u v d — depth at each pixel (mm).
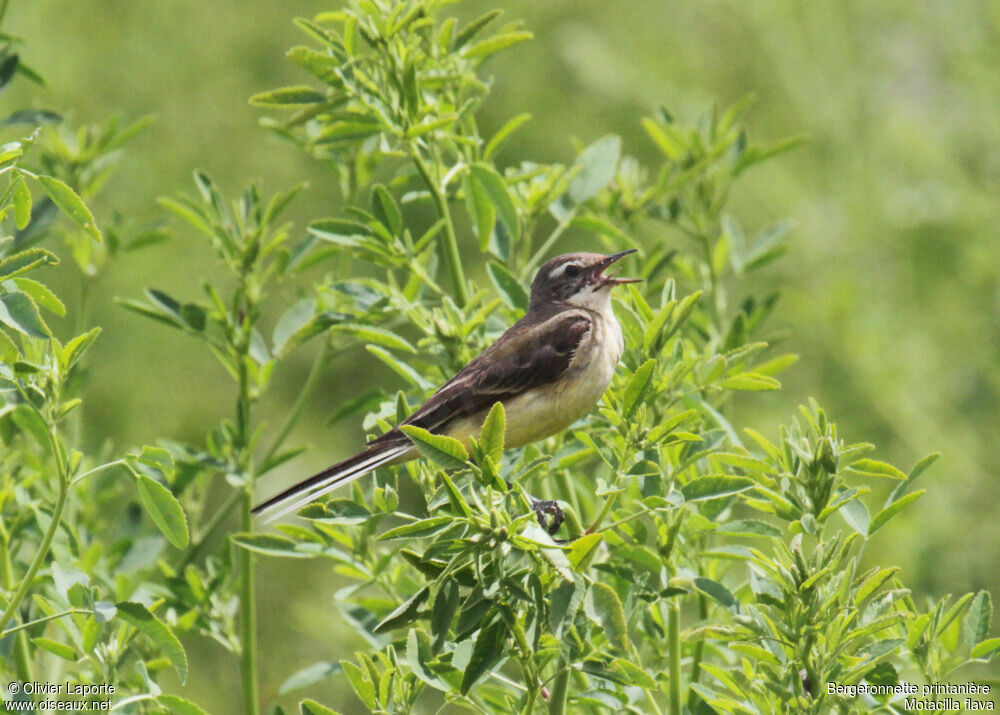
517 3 26000
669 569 8648
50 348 8164
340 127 9922
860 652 7859
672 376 8758
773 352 20266
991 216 19625
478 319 10211
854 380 19000
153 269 22500
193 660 21172
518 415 10211
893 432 19203
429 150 10531
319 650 21484
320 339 25047
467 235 24812
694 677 9398
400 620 7191
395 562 10445
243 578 10578
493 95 25625
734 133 12648
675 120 13070
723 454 8344
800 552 7543
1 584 9789
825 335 19156
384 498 8016
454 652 7855
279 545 9742
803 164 20969
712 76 23266
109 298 22578
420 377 10539
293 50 9852
